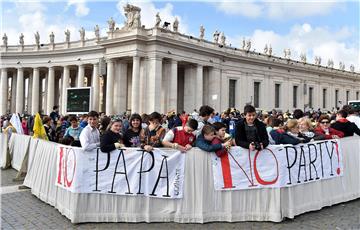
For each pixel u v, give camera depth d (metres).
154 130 10.09
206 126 8.95
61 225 8.49
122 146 8.92
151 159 8.86
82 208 8.74
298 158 9.47
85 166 8.83
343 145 10.98
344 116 11.80
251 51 64.75
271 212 8.91
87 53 57.91
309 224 8.61
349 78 87.94
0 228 8.20
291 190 9.15
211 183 8.84
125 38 48.34
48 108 62.31
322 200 10.09
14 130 18.03
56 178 9.83
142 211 8.84
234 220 8.84
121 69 52.47
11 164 17.81
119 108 51.91
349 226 8.42
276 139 9.59
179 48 50.91
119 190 8.84
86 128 9.41
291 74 71.75
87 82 71.38
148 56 48.78
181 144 9.18
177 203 8.80
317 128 12.27
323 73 79.00
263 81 66.19
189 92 55.19
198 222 8.70
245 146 8.84
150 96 48.16
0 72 68.44
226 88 59.50
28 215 9.29
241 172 8.96
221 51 57.25
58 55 61.53
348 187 11.02
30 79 70.19
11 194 11.74
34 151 12.40
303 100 74.12
